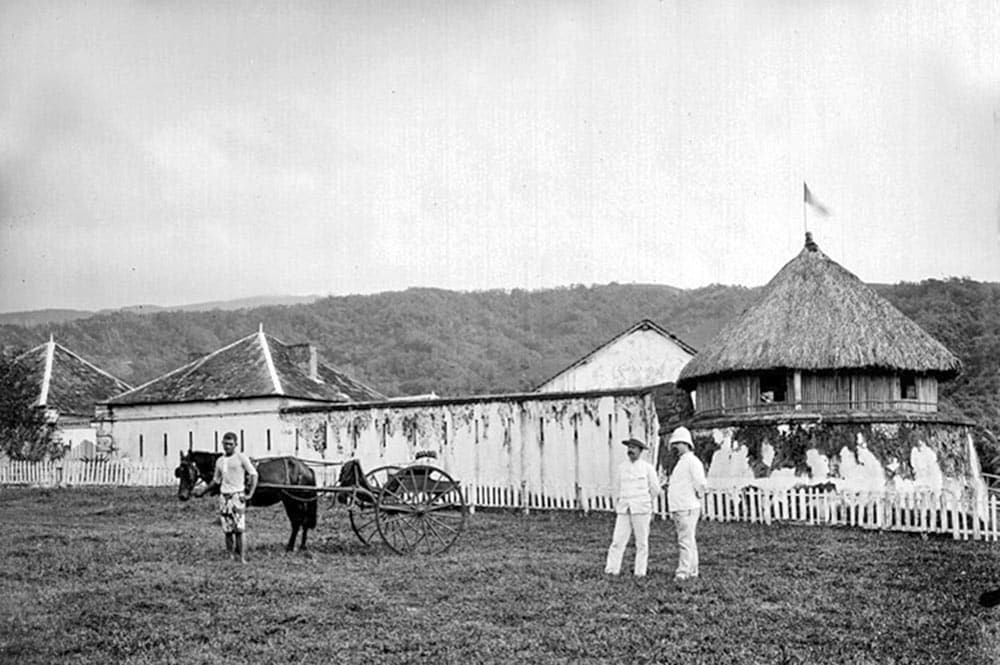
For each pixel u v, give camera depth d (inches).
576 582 684.1
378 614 580.1
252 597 628.4
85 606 602.2
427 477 869.8
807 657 480.7
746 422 1224.2
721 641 514.3
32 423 1913.1
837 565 768.9
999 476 1374.3
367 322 5713.6
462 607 599.2
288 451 1684.3
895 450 1193.4
